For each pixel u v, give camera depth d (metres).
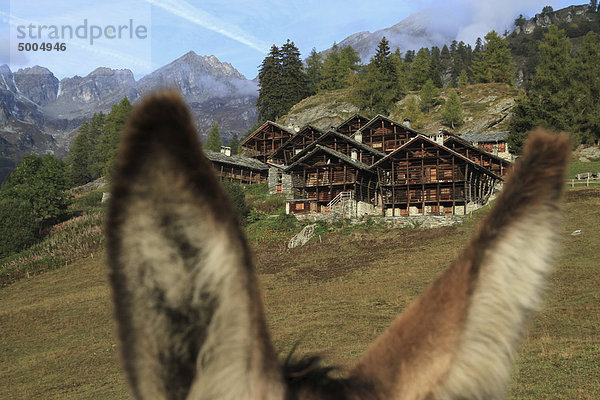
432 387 0.82
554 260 0.77
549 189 0.78
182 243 0.58
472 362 0.80
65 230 60.97
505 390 0.78
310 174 60.56
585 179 56.22
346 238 45.62
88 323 31.75
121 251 0.57
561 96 76.44
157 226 0.57
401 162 57.06
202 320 0.60
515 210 0.79
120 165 0.56
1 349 28.09
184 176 0.57
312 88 145.12
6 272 50.00
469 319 0.82
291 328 24.69
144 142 0.56
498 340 0.79
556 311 21.69
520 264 0.78
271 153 87.94
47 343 28.59
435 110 119.75
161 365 0.60
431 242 40.28
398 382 0.83
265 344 0.63
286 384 0.70
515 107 72.56
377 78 116.69
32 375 23.03
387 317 25.48
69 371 22.98
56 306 36.56
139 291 0.58
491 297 0.80
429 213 57.00
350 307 28.03
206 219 0.58
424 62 150.62
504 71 134.50
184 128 0.57
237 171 79.25
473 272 0.82
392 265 36.16
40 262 51.31
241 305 0.61
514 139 70.94
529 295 0.77
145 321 0.59
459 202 55.75
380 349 0.90
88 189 112.56
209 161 0.60
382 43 125.69
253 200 67.12
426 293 0.94
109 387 19.61
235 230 0.61
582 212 40.00
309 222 52.00
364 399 0.79
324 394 0.76
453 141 66.69
